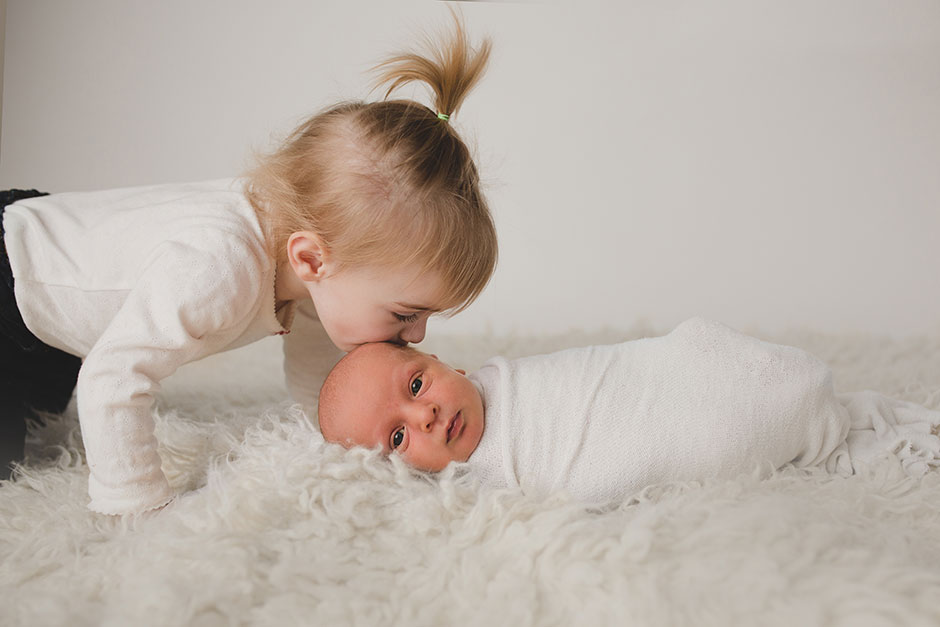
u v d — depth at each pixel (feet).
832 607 2.68
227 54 9.48
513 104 9.75
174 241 4.12
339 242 4.09
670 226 9.33
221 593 2.94
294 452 3.72
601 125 9.76
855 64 9.82
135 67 9.39
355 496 3.45
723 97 9.84
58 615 2.94
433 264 4.09
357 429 3.89
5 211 4.65
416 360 3.97
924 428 4.37
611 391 3.98
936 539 3.41
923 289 8.66
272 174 4.33
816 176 9.50
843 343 7.38
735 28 10.00
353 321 4.25
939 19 9.87
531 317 8.66
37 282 4.45
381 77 4.53
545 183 9.57
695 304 8.71
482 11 9.83
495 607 2.90
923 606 2.65
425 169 4.10
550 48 9.88
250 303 4.21
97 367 3.78
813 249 9.06
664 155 9.65
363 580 3.08
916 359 6.95
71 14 9.35
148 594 2.94
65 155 9.22
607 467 3.83
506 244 9.25
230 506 3.40
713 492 3.51
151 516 3.78
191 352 4.05
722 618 2.70
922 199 9.29
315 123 4.40
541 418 3.93
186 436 4.43
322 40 9.57
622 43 9.93
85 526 3.75
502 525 3.30
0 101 8.57
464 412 3.90
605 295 8.85
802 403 4.02
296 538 3.33
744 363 4.06
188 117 9.39
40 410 5.21
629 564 2.96
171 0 9.50
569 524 3.16
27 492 4.11
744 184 9.55
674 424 3.90
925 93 9.68
